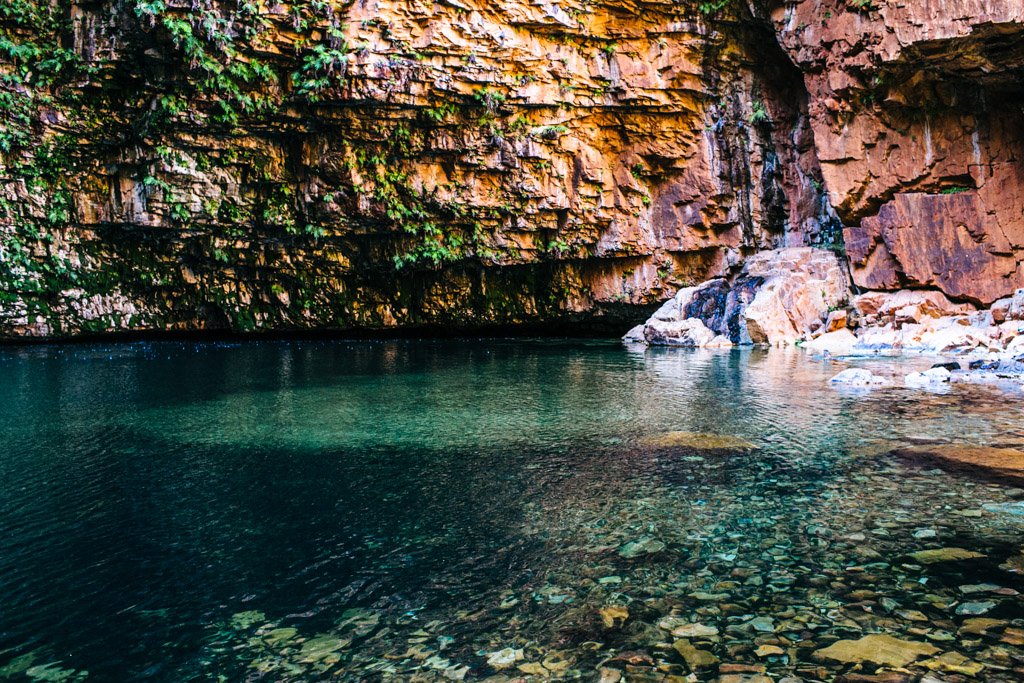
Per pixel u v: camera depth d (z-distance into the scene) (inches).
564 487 205.9
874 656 109.6
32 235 775.7
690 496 194.7
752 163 882.8
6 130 719.1
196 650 117.0
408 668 110.3
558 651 114.2
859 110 710.5
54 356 648.4
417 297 970.1
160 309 879.1
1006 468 210.8
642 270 937.5
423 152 823.7
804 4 727.1
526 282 979.3
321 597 135.9
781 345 732.0
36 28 687.7
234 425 303.4
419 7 714.2
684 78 840.3
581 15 788.0
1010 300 619.5
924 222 679.1
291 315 935.0
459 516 181.8
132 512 186.7
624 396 378.3
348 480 215.9
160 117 733.3
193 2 663.1
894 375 438.6
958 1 592.4
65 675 109.6
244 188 813.9
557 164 869.2
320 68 716.0
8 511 187.8
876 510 178.1
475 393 396.8
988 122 651.5
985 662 107.0
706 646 114.3
